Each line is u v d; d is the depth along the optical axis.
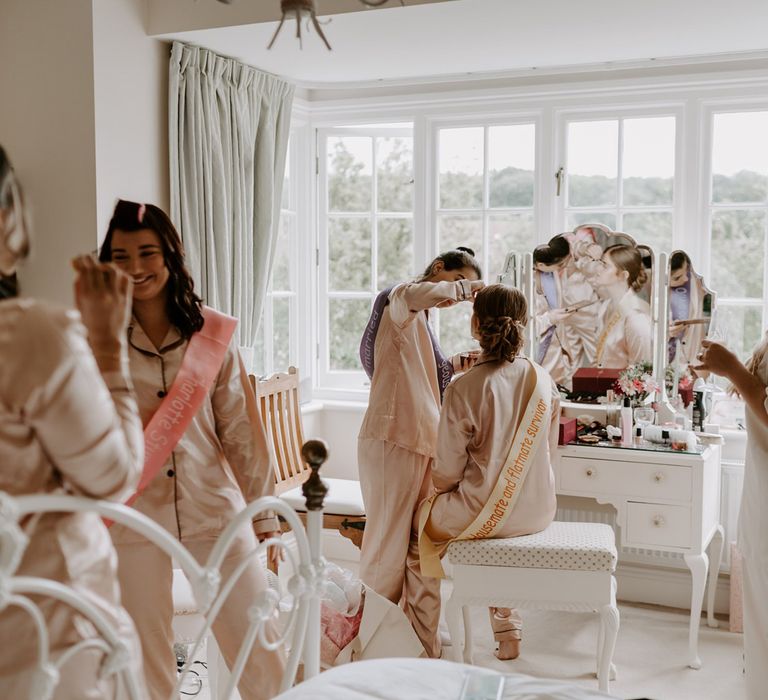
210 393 2.11
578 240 3.63
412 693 1.34
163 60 3.36
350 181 4.40
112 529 1.96
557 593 2.73
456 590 2.80
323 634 2.85
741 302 3.71
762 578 2.54
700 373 3.50
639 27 3.19
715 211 3.73
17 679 1.13
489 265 4.13
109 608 1.23
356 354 4.48
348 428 4.30
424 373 3.12
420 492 3.11
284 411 3.67
